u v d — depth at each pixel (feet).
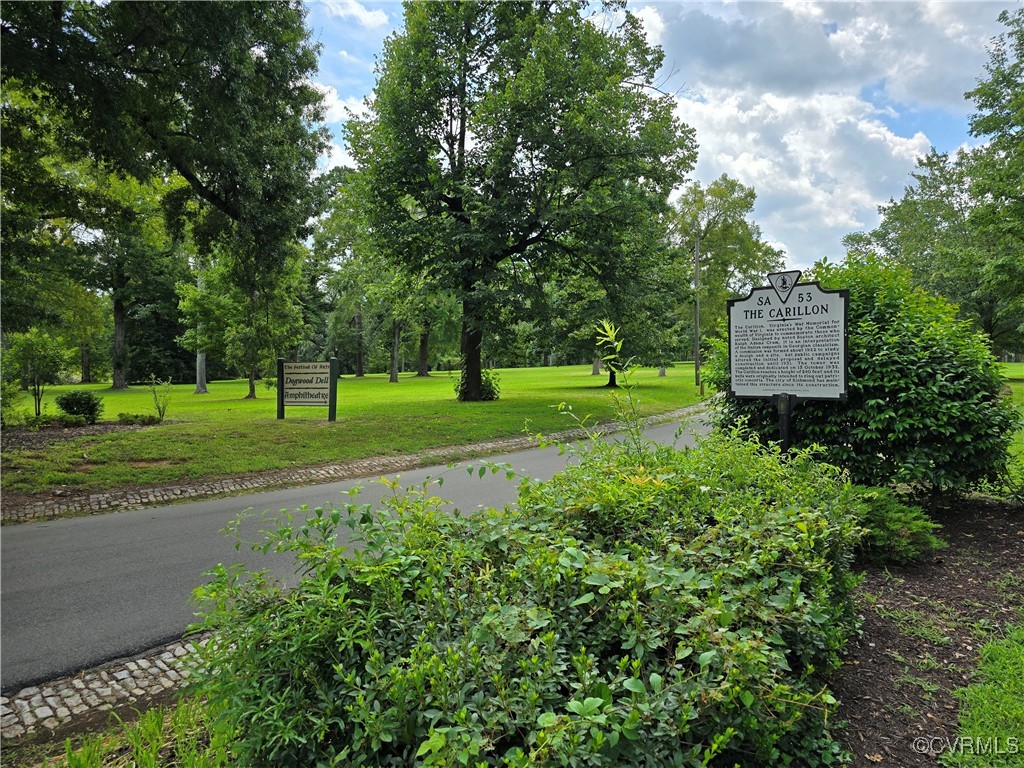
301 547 8.15
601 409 64.54
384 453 39.81
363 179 66.03
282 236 46.96
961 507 20.07
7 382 53.78
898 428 19.27
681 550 8.18
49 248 58.90
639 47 66.80
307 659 6.89
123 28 33.83
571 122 56.75
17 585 16.71
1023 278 65.57
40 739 9.69
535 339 75.41
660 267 77.97
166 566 18.29
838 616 9.37
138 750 7.89
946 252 79.92
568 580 7.59
